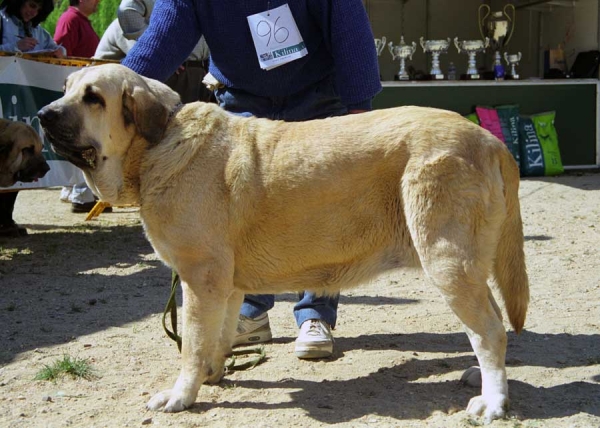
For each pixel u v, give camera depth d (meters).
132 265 9.48
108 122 4.73
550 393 4.92
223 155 4.76
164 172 4.72
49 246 10.55
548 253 9.48
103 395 5.11
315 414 4.70
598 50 18.39
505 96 17.61
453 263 4.48
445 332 6.47
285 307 7.43
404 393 5.04
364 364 5.67
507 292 4.86
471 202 4.50
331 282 4.92
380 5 21.62
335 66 5.70
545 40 20.39
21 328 6.77
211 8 5.65
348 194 4.70
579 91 17.97
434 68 17.86
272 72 5.79
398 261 4.78
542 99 17.78
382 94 17.12
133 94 4.72
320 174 4.68
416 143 4.59
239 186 4.69
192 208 4.67
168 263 4.91
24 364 5.77
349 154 4.68
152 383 5.33
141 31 11.34
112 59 12.27
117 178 4.88
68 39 13.17
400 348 6.06
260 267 4.86
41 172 10.10
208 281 4.71
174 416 4.69
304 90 5.96
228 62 5.83
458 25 22.47
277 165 4.72
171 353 6.01
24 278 8.79
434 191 4.50
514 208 4.76
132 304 7.61
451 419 4.53
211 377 5.26
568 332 6.32
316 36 5.81
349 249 4.78
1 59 10.38
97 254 10.12
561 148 18.05
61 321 7.00
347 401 4.92
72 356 5.95
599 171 17.80
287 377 5.43
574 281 8.05
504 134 16.98
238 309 5.30
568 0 19.22
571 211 12.55
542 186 15.45
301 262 4.84
